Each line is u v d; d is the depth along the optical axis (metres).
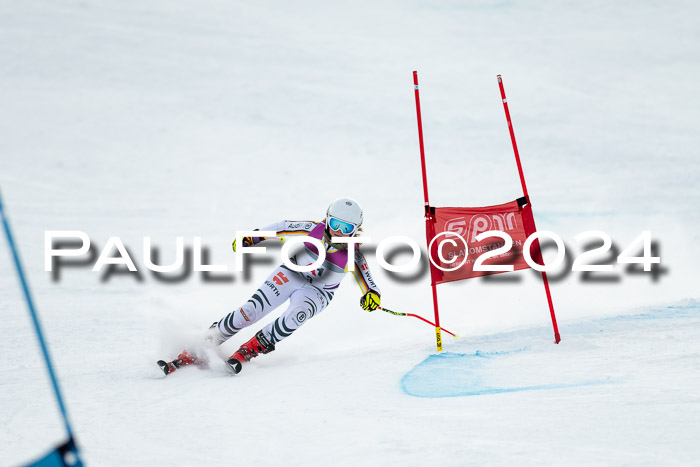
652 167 95.94
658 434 9.46
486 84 192.88
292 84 182.25
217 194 85.81
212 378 16.41
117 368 18.61
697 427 9.60
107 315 28.89
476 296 34.78
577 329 19.16
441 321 28.38
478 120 144.88
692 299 24.19
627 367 13.92
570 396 11.86
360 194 86.00
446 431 10.39
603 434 9.64
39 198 76.56
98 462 10.03
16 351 21.92
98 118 143.88
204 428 11.64
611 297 32.25
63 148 116.62
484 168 100.88
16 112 145.38
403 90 181.62
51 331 25.34
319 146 124.00
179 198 81.88
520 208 19.12
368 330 26.92
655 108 158.25
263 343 18.00
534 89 183.88
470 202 78.81
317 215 74.06
